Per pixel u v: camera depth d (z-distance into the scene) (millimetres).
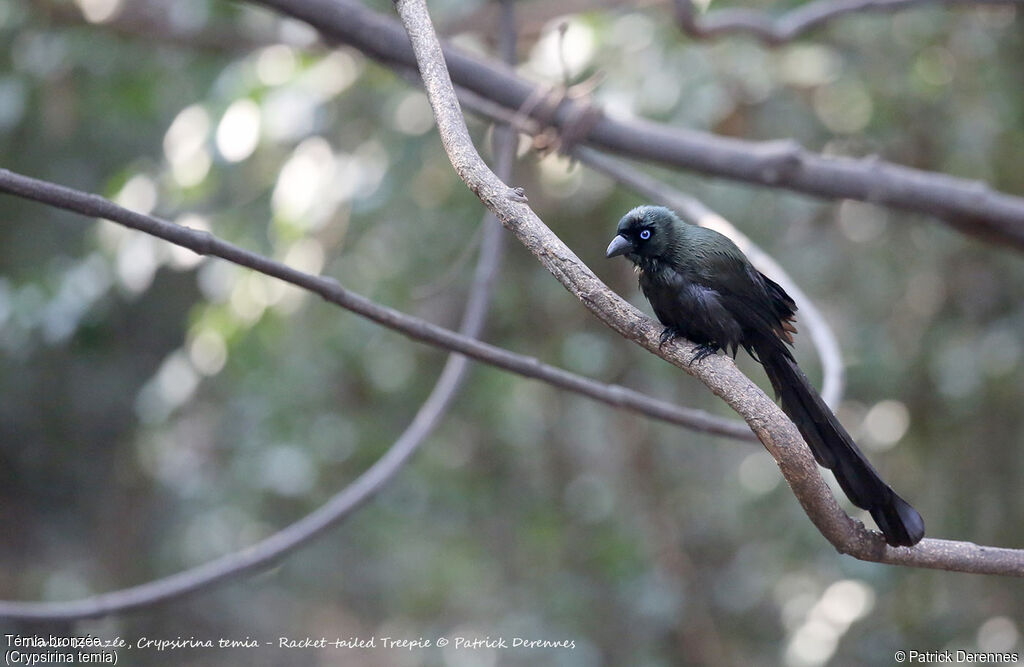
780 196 13453
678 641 15602
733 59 12508
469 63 9094
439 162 13656
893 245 14023
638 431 15500
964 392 12945
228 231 12000
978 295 13602
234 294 11797
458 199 13750
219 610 20203
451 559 16234
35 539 21016
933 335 13516
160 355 20141
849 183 9500
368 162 12148
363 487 8367
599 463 16094
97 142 17062
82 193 5918
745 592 15398
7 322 12078
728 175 9492
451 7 11828
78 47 13367
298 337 13508
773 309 6781
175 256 11422
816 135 13688
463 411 14969
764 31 10328
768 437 5109
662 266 6863
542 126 9148
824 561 13711
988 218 9578
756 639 16266
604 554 15180
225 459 15539
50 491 21109
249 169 12633
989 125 13023
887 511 5379
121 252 11391
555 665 15109
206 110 11320
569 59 11938
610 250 6902
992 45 13117
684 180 13406
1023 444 13266
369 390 14359
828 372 8008
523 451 15664
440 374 14508
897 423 13758
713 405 15734
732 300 6691
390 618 18656
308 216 11250
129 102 13898
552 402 15523
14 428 20047
